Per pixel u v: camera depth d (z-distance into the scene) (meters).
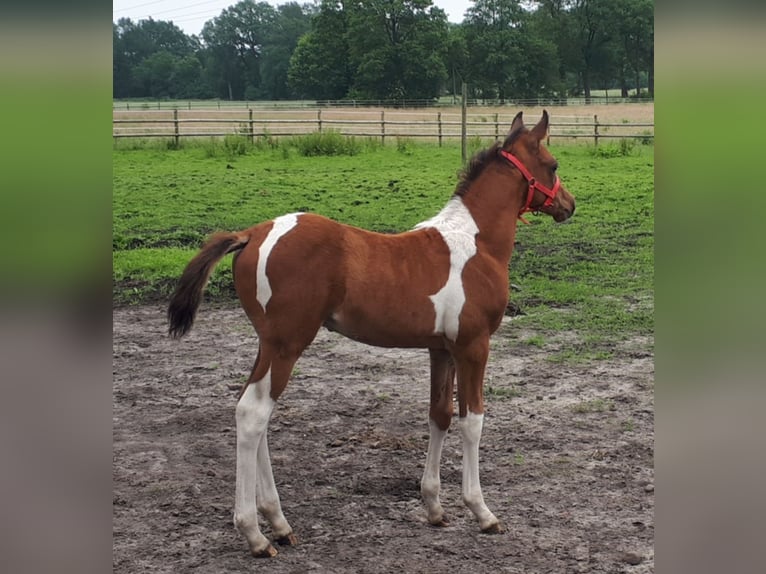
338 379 6.87
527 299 9.05
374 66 63.38
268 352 3.98
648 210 14.14
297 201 14.94
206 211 14.04
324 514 4.55
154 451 5.42
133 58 97.25
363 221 13.02
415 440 5.61
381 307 4.11
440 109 49.78
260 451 4.16
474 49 66.88
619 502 4.66
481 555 4.09
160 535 4.29
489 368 7.02
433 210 13.93
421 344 4.30
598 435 5.64
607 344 7.62
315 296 3.97
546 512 4.55
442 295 4.19
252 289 4.00
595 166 20.28
